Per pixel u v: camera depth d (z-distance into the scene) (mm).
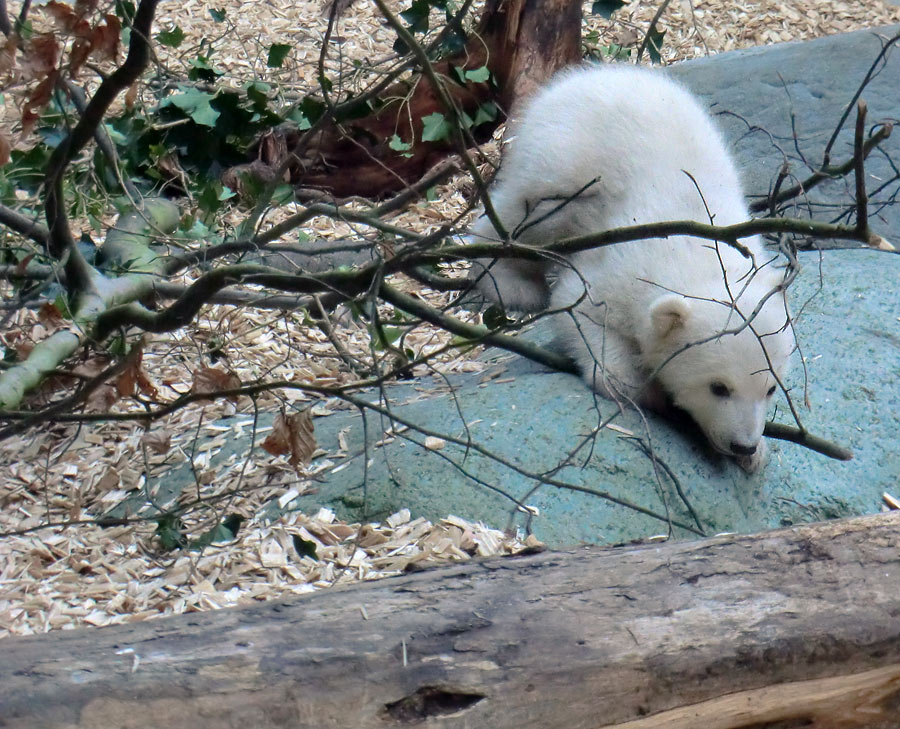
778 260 10516
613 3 13023
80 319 7141
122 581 7191
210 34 17438
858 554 4918
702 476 8031
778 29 19156
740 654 4590
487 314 8773
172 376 9891
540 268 10445
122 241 9016
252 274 6734
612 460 7926
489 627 4480
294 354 10219
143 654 4176
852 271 10242
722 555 4918
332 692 4215
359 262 11586
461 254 6176
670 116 9617
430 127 12555
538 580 4746
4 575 7281
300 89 14742
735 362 7980
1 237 8672
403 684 4293
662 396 8781
